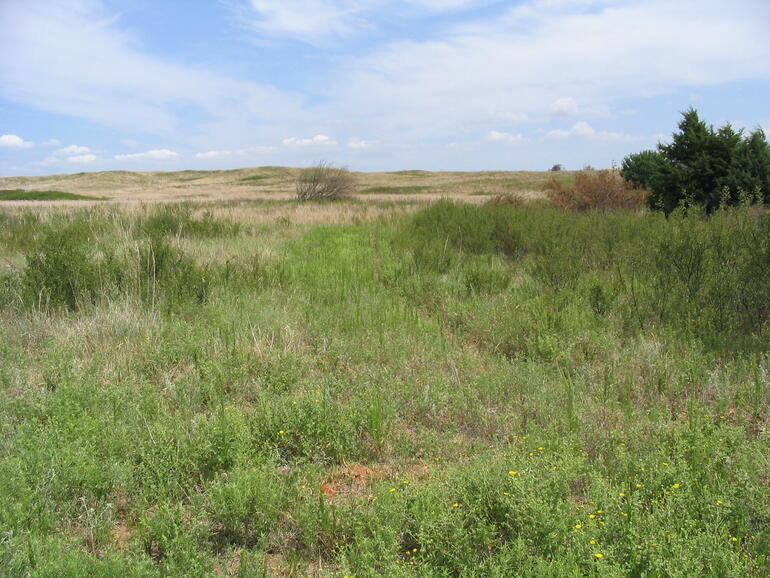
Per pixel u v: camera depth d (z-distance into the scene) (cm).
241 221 1684
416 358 569
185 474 363
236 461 364
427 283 862
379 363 563
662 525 292
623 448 375
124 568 265
